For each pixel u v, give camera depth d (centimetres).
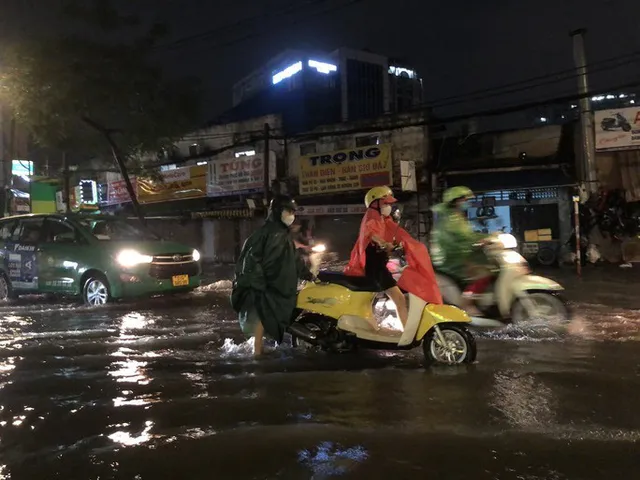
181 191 2592
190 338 684
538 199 1853
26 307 975
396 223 579
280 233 576
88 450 341
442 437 352
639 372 499
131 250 959
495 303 670
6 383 488
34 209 3089
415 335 541
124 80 1686
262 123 2488
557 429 362
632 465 308
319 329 576
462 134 2044
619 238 1736
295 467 312
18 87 1600
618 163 1788
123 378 502
